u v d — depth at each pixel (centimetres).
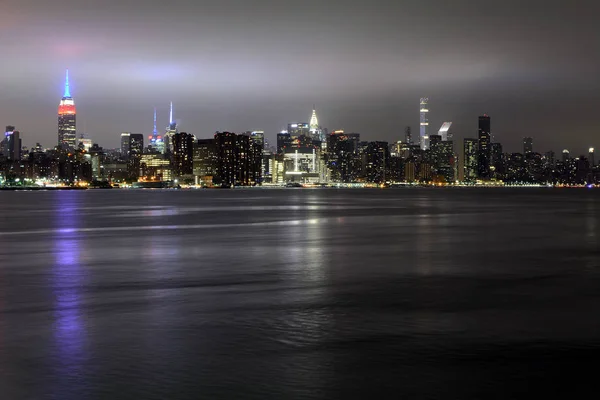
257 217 11562
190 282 3753
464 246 5997
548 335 2414
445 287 3569
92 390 1788
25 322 2631
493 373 1948
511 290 3466
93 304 3038
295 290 3462
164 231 8056
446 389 1802
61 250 5662
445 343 2297
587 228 8494
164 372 1948
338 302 3094
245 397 1736
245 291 3425
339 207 16550
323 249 5719
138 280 3834
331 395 1752
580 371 1967
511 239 6769
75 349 2200
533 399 1728
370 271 4238
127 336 2389
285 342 2308
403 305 3020
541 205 17975
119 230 8262
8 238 7038
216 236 7219
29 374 1927
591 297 3247
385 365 2025
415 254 5297
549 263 4675
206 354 2142
